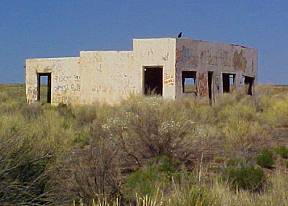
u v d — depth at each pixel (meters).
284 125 32.44
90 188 11.90
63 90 47.44
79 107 38.34
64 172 11.84
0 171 9.73
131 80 43.94
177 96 41.81
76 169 12.23
